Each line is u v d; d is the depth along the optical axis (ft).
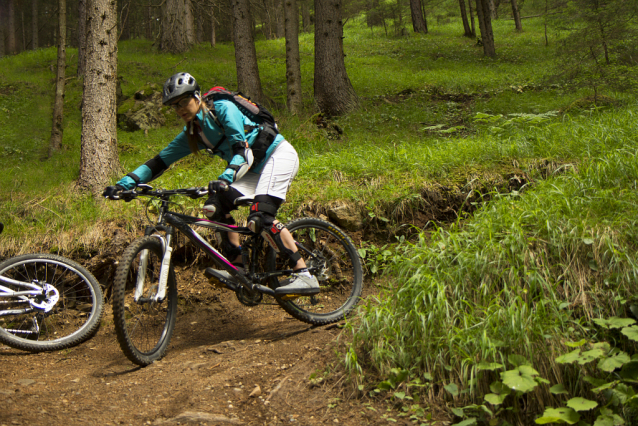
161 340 9.45
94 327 10.49
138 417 6.81
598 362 7.33
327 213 13.48
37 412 6.73
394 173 15.08
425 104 32.50
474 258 9.16
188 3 63.72
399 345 7.90
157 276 9.52
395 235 13.39
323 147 21.01
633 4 26.58
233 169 8.21
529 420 7.02
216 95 9.00
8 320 11.66
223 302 12.40
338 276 12.23
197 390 7.55
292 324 10.77
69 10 92.79
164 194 9.07
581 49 28.27
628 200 10.71
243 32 33.47
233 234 9.98
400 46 71.92
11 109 37.73
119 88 36.65
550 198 10.93
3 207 15.52
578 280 8.95
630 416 6.94
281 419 6.79
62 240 13.04
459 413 6.81
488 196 13.82
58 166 25.67
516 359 7.19
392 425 6.66
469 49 67.62
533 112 26.91
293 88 32.17
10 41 83.25
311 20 107.45
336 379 7.61
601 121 17.26
